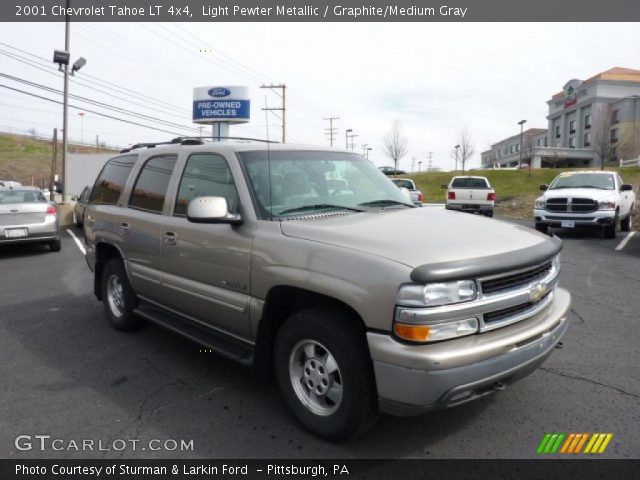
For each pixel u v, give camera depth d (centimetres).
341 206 391
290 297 351
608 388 397
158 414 364
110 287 562
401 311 271
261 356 362
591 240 1276
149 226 465
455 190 2042
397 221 351
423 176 5172
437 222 351
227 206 372
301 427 341
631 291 709
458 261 279
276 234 344
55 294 745
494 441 324
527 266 303
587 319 577
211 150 420
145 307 508
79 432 341
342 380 301
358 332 298
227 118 3434
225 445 323
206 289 397
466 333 280
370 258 289
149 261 471
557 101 6938
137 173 518
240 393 397
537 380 412
